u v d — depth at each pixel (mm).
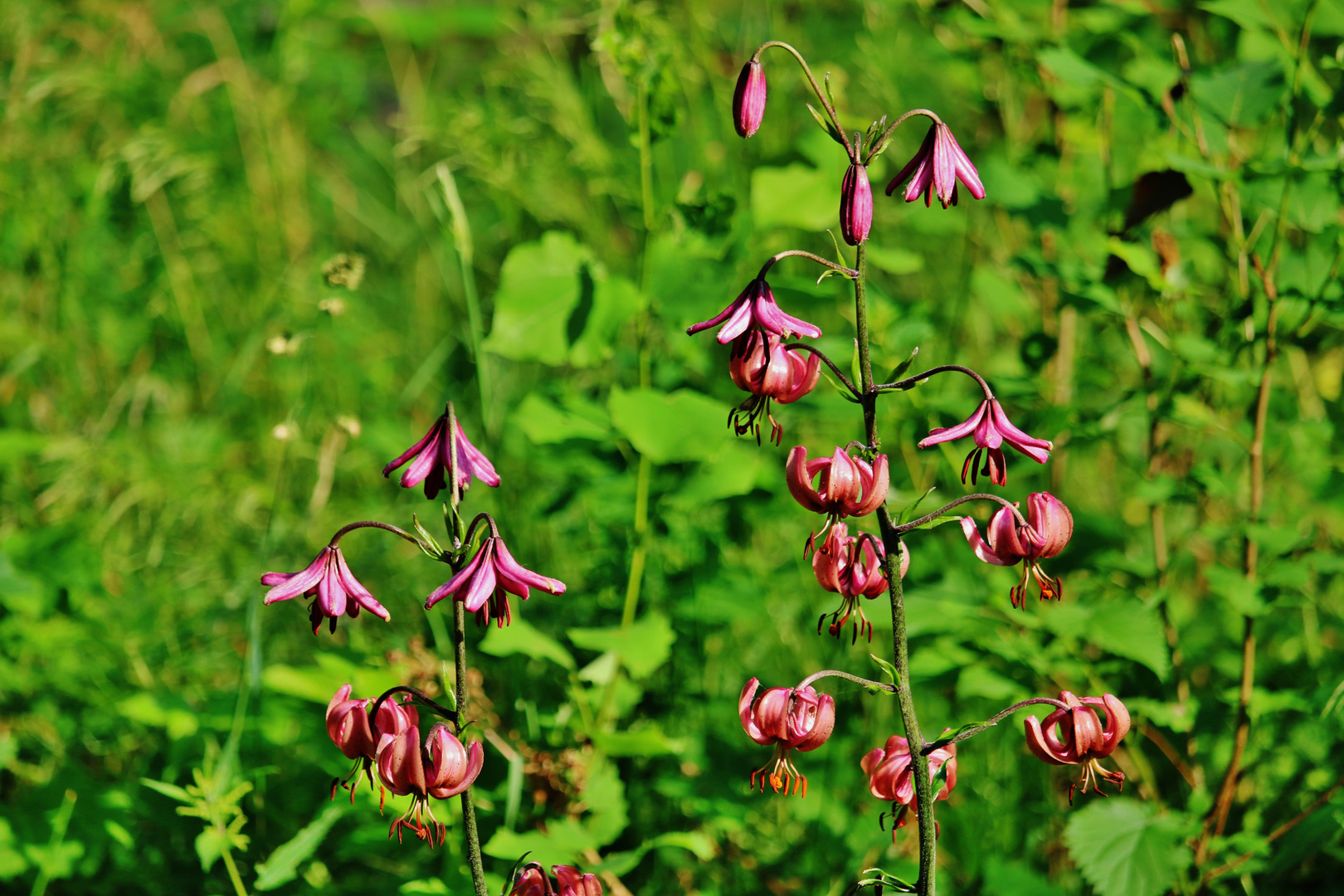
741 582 4340
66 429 5812
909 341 4184
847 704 4254
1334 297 3689
